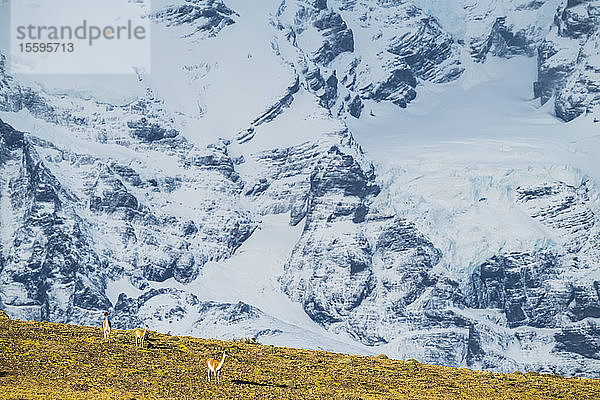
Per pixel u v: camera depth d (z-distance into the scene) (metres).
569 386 155.25
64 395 125.06
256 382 142.12
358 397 138.38
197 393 133.12
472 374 161.38
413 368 160.62
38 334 157.00
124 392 130.00
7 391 124.88
